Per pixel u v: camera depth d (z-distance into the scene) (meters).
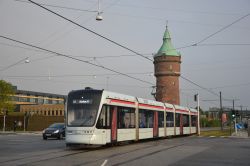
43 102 138.50
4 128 67.50
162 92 86.25
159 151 22.48
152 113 34.16
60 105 93.75
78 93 24.81
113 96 26.20
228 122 120.94
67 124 24.27
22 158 18.20
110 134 25.23
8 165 15.34
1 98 74.75
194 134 51.00
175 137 43.34
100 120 24.14
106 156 19.23
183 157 19.09
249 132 49.69
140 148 24.80
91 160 17.30
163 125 37.09
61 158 18.19
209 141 34.28
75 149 23.92
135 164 15.95
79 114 24.22
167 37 87.81
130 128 28.67
